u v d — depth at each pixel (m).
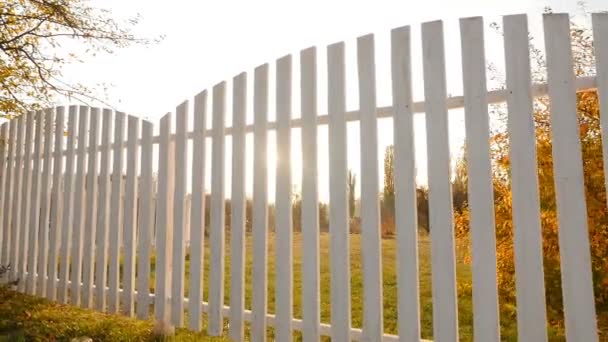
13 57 7.00
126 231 4.52
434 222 2.86
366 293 3.07
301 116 3.43
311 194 3.34
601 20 2.53
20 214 5.64
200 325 3.91
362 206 3.11
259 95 3.71
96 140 4.91
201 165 4.03
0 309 4.87
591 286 2.42
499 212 3.57
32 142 5.61
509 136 2.69
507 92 2.71
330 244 3.24
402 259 2.95
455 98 2.86
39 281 5.32
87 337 4.04
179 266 4.09
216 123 3.97
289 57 3.56
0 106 6.88
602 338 3.30
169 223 4.23
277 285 3.48
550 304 3.38
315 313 3.27
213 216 3.91
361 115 3.15
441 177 2.84
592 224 3.16
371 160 3.09
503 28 2.75
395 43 3.07
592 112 3.21
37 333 4.20
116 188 4.65
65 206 5.12
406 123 2.98
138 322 4.59
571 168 2.51
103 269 4.72
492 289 2.68
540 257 2.56
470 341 4.34
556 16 2.61
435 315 2.83
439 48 2.91
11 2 6.98
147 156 4.41
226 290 6.97
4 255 5.72
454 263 2.78
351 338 3.13
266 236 3.59
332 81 3.31
